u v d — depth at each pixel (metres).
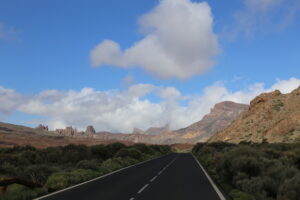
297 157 22.36
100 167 24.86
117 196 12.67
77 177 18.12
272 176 14.26
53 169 19.36
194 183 17.66
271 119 101.19
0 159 23.53
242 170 16.94
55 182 15.85
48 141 110.75
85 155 34.62
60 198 12.06
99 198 12.12
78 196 12.59
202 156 53.41
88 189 14.82
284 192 10.83
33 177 16.64
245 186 13.62
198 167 31.47
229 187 15.83
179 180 19.22
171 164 36.59
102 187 15.61
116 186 16.05
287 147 35.78
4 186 11.98
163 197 12.52
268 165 16.77
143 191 14.23
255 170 16.64
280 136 81.62
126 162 34.19
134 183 17.52
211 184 17.25
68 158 31.33
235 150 21.39
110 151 44.59
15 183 13.60
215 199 12.16
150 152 65.62
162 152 87.00
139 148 64.69
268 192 12.90
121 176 21.72
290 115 86.31
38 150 34.19
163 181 18.61
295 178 11.06
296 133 75.81
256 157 19.06
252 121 113.19
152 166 32.81
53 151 32.47
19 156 25.77
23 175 16.83
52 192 13.79
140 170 27.25
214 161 29.72
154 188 15.32
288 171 13.92
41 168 18.33
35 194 12.65
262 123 104.06
